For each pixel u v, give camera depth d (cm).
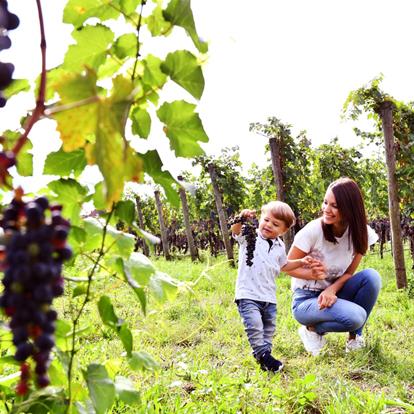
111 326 139
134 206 132
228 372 334
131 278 131
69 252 86
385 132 748
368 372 341
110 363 179
